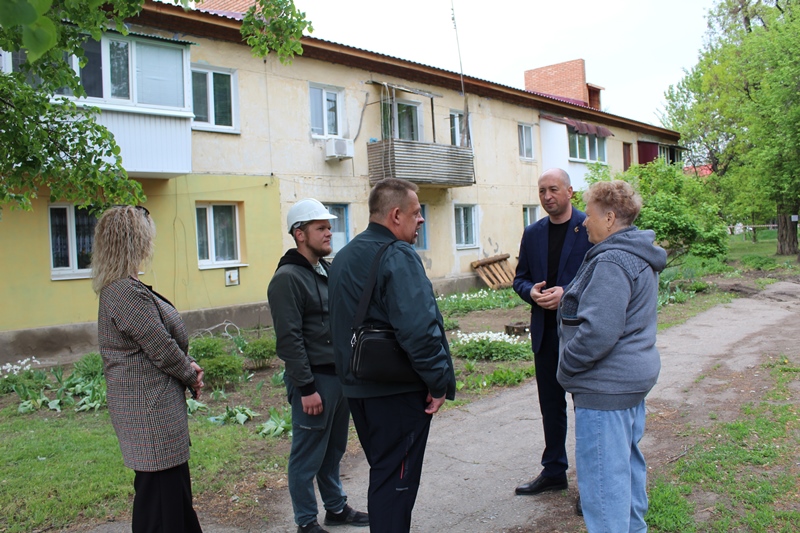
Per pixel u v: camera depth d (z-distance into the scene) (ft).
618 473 8.70
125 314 8.70
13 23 5.42
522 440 16.90
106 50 34.37
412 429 9.04
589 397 8.87
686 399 19.43
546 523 11.60
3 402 23.53
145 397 8.85
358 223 52.03
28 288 33.71
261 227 44.73
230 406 21.56
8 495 13.70
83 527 12.36
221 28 41.93
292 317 10.84
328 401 11.28
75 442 17.66
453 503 12.95
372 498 8.99
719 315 37.60
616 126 89.71
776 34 75.20
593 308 8.59
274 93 45.70
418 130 58.70
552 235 13.05
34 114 17.26
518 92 69.77
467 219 66.03
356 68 52.06
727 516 10.99
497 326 39.42
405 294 8.66
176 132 37.22
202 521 12.57
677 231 49.19
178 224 40.16
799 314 36.55
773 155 74.28
